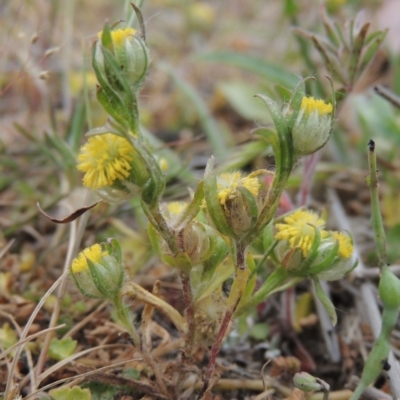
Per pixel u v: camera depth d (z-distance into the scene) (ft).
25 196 0.88
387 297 0.63
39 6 1.09
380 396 0.66
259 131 0.58
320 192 0.97
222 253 0.62
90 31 1.36
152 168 0.57
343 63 0.75
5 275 0.75
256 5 1.72
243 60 1.05
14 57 1.15
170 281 0.78
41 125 1.06
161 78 1.31
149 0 1.64
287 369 0.70
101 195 0.58
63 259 0.80
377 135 0.99
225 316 0.61
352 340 0.74
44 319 0.73
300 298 0.76
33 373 0.66
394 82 1.03
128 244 0.81
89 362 0.69
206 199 0.58
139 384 0.65
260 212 0.59
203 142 1.12
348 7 1.21
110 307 0.73
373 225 0.64
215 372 0.67
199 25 1.48
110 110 0.58
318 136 0.58
